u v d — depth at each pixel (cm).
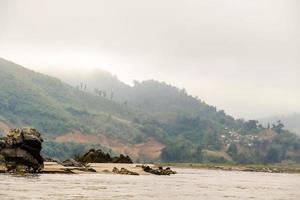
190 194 6912
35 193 5531
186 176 15600
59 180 8225
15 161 9644
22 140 9744
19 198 4881
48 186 6700
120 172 12938
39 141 9969
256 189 9475
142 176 12525
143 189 7350
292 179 19600
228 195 7138
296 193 8494
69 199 5006
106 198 5372
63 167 11831
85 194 5738
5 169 9419
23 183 7056
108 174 12188
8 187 6206
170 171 17012
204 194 7075
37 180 7906
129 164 18862
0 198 4819
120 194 6088
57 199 4941
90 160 19438
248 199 6481
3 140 9650
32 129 10088
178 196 6381
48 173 10400
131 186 7894
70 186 6950
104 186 7438
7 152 9581
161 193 6731
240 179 16112
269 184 12688
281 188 10425
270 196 7344
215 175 19725
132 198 5581
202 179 13638
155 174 14762
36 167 10050
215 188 9025
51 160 14375
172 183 9838
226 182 12444
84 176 10275
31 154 9919
